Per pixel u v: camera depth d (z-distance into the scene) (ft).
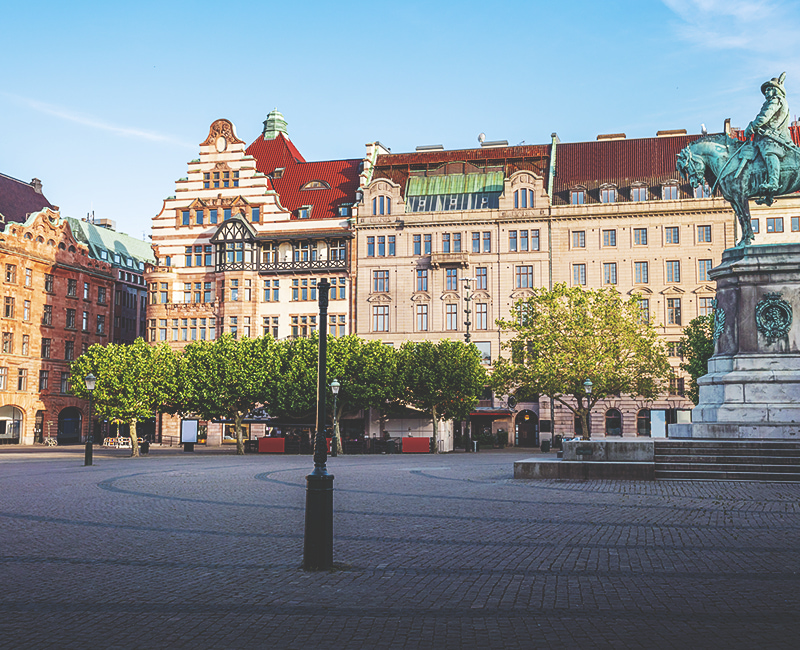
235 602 34.60
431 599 34.88
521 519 58.54
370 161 289.94
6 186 320.91
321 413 43.29
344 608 33.50
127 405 194.08
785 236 255.70
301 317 285.43
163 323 293.23
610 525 55.11
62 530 55.21
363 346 214.07
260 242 290.97
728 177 104.12
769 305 98.99
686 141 278.26
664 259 262.47
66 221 312.71
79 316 317.01
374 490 82.38
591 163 280.92
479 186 281.13
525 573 40.01
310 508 41.78
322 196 297.74
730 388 98.53
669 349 246.88
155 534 53.42
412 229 278.67
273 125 330.75
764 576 38.86
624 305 221.46
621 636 29.25
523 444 265.34
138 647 28.40
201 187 297.53
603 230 267.18
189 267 296.30
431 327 274.36
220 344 214.07
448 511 63.77
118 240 377.91
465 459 162.30
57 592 36.60
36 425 294.25
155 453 214.07
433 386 211.00
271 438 210.18
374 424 255.91
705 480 84.69
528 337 223.30
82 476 108.37
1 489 87.25
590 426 259.39
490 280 272.51
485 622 31.24
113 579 39.32
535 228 271.28
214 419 223.30
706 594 35.29
